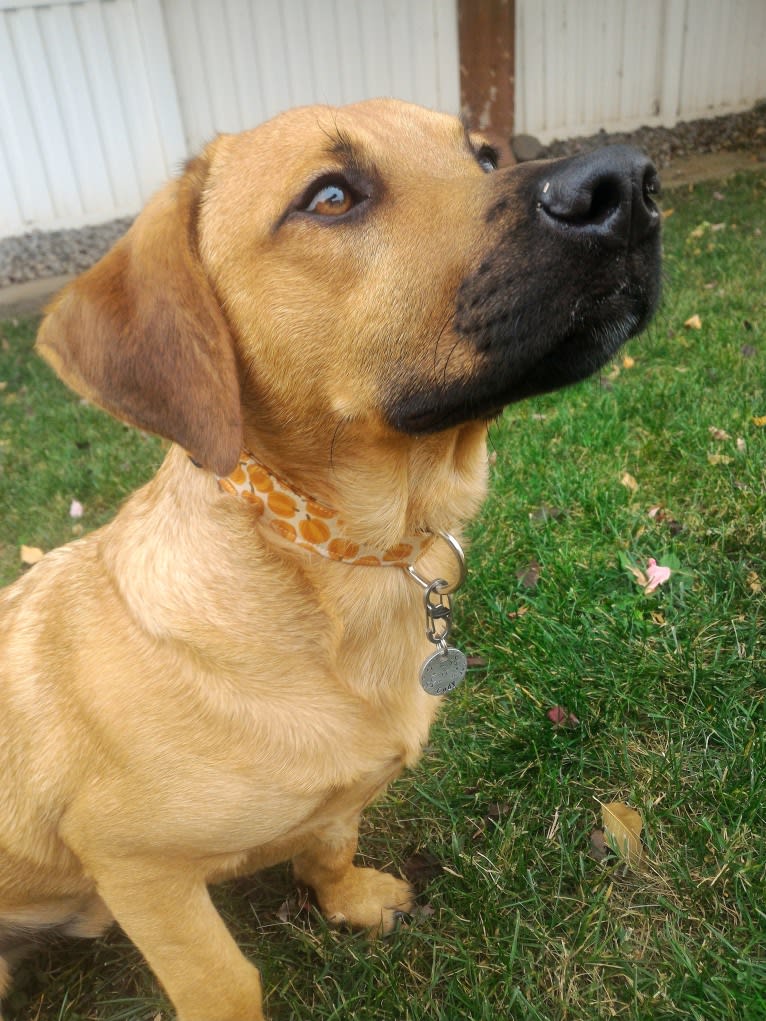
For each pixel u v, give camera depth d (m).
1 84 2.42
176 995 0.52
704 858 0.62
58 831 0.53
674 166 2.70
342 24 2.59
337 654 0.51
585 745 0.72
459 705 0.77
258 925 0.65
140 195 2.66
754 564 0.86
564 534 0.94
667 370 1.27
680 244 1.88
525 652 0.79
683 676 0.75
